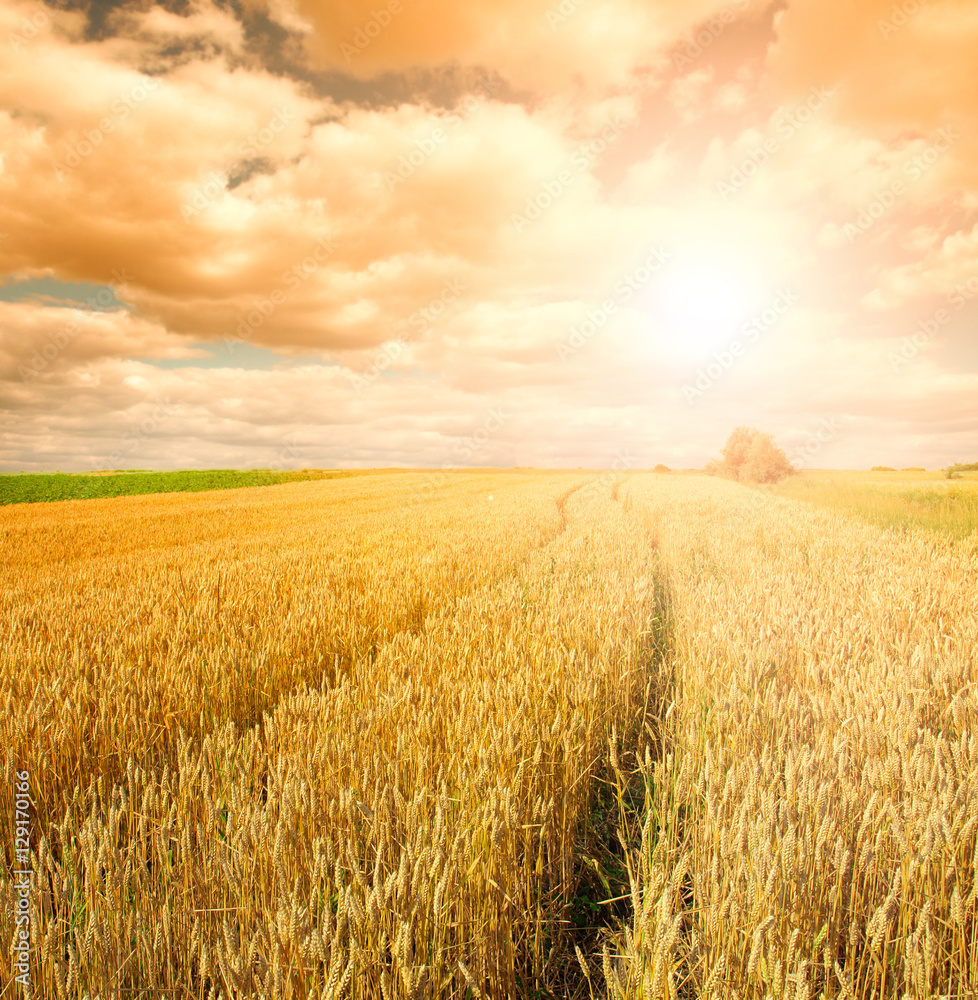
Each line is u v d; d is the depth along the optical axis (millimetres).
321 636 5352
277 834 1990
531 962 2213
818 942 1690
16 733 3240
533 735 2990
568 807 2824
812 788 2100
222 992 1547
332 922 1809
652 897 1765
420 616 6695
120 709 3605
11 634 5316
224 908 1909
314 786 2463
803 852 1804
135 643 5004
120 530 17656
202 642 5023
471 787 2430
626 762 3689
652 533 14898
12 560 12609
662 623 6879
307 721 3342
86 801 3053
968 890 1814
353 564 8836
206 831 2240
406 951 1542
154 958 1802
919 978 1488
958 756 2242
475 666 3980
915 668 3520
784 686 3654
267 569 8781
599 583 7086
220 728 3781
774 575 7285
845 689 3262
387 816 2168
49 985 1704
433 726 3041
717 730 3039
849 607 5648
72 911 1918
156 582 8086
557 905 2496
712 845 2092
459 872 2020
